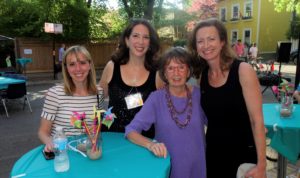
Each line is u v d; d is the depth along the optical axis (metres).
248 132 2.12
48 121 2.34
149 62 2.54
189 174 2.14
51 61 14.98
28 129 5.69
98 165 1.83
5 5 14.48
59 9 14.31
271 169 3.63
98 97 2.46
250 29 25.64
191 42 2.24
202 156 2.19
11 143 4.88
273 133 2.96
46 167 1.81
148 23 2.51
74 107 2.34
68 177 1.68
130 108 2.47
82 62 2.30
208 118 2.25
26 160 1.92
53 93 2.36
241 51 18.50
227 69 2.07
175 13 22.55
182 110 2.16
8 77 8.48
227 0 27.66
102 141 2.23
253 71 2.01
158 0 18.48
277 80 8.55
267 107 3.70
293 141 2.87
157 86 2.51
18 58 14.08
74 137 2.28
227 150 2.18
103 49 16.52
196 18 23.59
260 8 24.53
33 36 14.55
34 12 14.27
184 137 2.13
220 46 2.09
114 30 17.20
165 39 17.95
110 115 1.97
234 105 2.07
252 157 2.15
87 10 15.06
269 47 25.72
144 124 2.19
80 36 14.98
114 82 2.54
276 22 25.52
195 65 2.24
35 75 14.18
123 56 2.58
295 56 18.05
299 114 3.31
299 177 3.08
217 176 2.25
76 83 2.38
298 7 14.38
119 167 1.81
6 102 8.27
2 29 14.46
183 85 2.21
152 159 1.92
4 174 3.71
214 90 2.14
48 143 2.07
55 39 14.45
